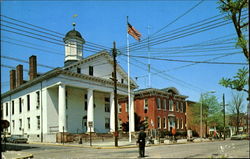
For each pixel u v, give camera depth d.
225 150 20.16
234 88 13.52
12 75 60.84
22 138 42.31
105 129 54.38
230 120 79.00
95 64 48.66
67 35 51.38
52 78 44.44
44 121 45.34
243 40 12.70
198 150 21.20
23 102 52.59
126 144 35.00
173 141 40.53
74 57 50.75
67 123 47.53
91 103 46.47
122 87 52.75
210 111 65.19
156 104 60.12
